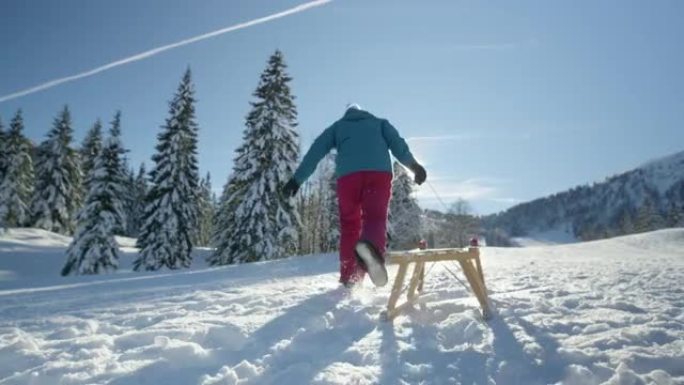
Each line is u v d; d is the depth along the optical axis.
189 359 2.26
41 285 9.38
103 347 2.50
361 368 2.11
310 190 33.31
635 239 23.64
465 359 2.22
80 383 1.99
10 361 2.26
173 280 7.40
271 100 22.92
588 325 2.72
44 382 2.01
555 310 3.17
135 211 51.78
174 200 24.94
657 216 69.56
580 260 10.10
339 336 2.64
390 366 2.15
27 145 37.69
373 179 3.64
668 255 15.75
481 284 3.02
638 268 6.55
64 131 37.16
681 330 2.64
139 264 24.84
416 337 2.60
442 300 3.81
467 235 36.59
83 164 37.88
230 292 4.67
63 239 34.12
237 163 23.41
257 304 3.75
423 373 2.07
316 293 4.25
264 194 21.75
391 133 3.88
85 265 24.47
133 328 3.06
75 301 4.79
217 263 23.81
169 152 25.55
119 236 42.69
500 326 2.75
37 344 2.56
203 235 53.16
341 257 4.12
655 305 3.37
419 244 4.05
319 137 3.97
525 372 2.08
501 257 11.86
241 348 2.46
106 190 25.61
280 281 5.88
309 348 2.43
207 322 2.96
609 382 1.93
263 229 21.56
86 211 25.30
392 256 3.12
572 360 2.17
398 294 3.05
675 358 2.15
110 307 4.05
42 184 36.75
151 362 2.20
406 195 33.34
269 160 22.20
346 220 4.04
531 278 5.31
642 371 2.08
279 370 2.12
